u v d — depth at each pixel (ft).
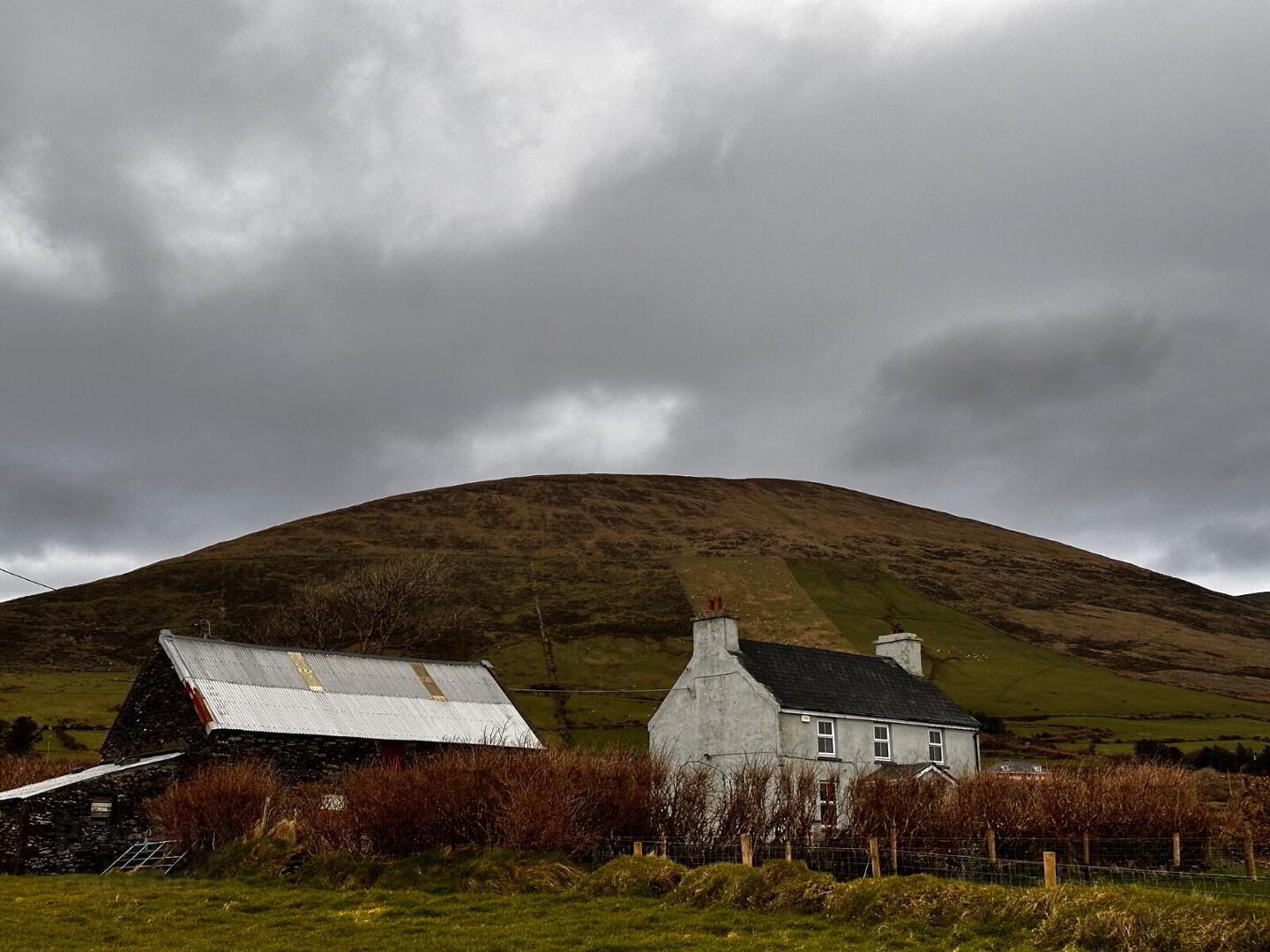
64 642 465.06
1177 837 112.47
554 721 346.54
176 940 77.30
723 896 84.33
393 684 187.32
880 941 71.20
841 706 180.75
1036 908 69.62
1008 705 393.91
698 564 627.46
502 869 95.61
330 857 104.78
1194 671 494.18
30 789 149.18
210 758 156.97
